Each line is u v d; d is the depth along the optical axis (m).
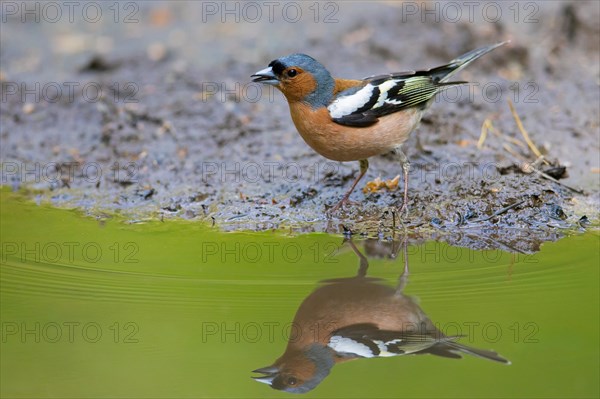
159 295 9.64
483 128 13.88
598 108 14.44
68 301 9.48
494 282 9.81
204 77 16.25
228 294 9.65
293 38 17.59
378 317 9.09
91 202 12.78
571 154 13.24
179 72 16.44
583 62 16.17
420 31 17.05
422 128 13.95
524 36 17.09
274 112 15.09
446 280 9.89
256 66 16.64
